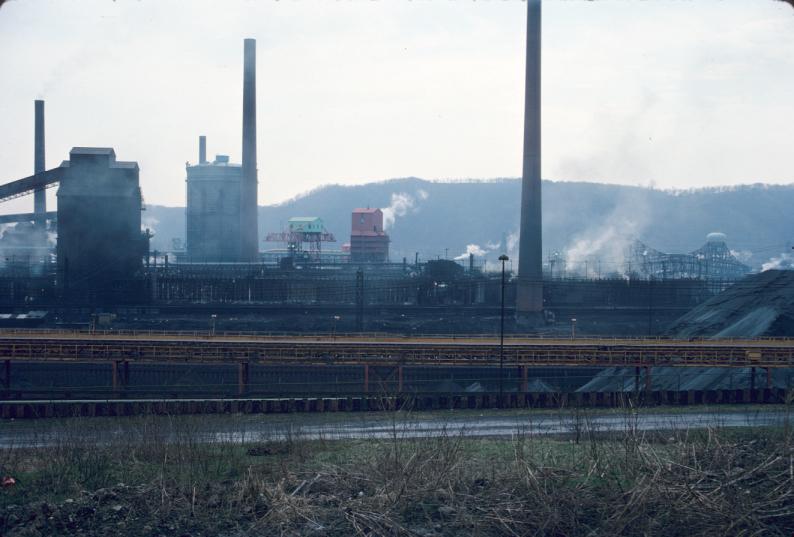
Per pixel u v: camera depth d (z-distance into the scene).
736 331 196.38
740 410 94.44
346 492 44.59
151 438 59.16
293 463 52.62
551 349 143.25
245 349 144.88
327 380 166.12
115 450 57.12
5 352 146.75
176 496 45.09
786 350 142.12
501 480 45.19
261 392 114.81
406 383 151.12
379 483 44.59
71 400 114.38
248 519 41.28
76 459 54.84
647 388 143.62
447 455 47.94
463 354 143.25
